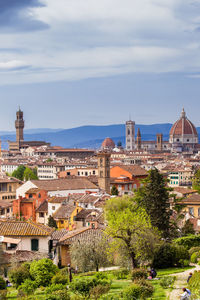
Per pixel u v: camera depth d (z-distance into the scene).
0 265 138.62
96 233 157.00
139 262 142.38
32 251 147.38
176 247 141.12
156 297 100.25
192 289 99.75
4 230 151.12
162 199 180.38
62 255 153.00
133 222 136.75
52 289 110.12
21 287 116.88
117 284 114.12
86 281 106.19
